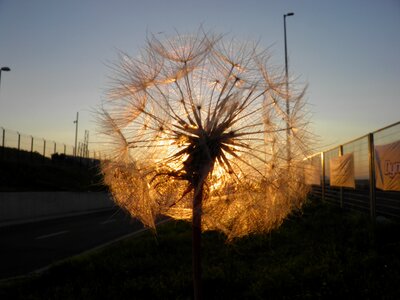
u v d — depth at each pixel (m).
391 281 5.26
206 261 7.55
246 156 3.16
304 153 3.24
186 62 3.23
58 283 6.75
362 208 11.93
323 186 17.70
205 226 3.29
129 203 3.17
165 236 10.39
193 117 3.15
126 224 19.66
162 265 7.49
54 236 15.63
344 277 5.57
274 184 3.14
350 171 13.00
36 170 34.47
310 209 13.48
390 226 7.75
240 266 6.83
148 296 5.70
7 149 34.19
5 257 10.83
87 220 23.12
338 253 6.79
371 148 10.10
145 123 3.21
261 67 3.29
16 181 31.06
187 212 3.28
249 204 3.11
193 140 3.03
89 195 33.03
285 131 3.23
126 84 3.23
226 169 3.06
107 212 30.55
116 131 3.18
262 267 6.70
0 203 22.06
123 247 9.71
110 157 3.17
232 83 3.25
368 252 6.75
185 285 5.85
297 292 5.30
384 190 9.23
